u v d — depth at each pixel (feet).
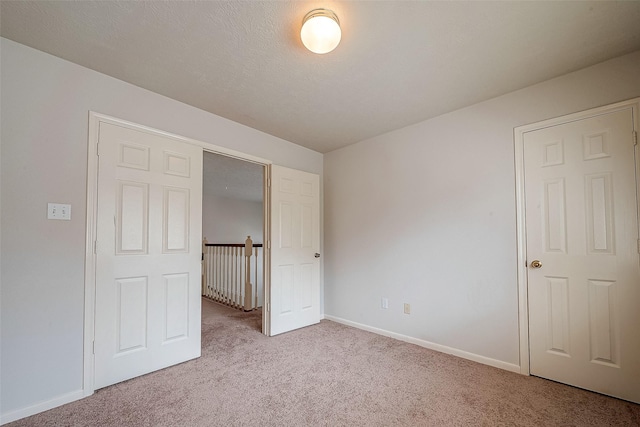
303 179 11.59
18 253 5.52
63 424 5.24
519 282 7.32
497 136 7.82
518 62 6.30
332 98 7.93
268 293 10.31
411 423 5.29
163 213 7.64
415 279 9.43
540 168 7.13
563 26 5.19
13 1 4.61
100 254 6.53
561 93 6.87
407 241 9.70
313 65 6.41
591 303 6.39
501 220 7.68
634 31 5.32
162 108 7.75
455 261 8.51
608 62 6.29
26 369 5.52
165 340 7.55
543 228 7.04
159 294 7.47
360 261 11.16
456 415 5.52
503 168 7.69
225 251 15.78
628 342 5.96
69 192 6.15
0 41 5.48
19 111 5.64
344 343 9.37
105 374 6.52
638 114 5.96
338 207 12.14
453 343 8.44
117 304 6.76
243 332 10.53
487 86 7.30
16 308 5.47
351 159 11.71
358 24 5.14
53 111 6.03
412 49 5.84
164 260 7.60
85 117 6.45
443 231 8.82
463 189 8.43
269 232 10.48
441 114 8.95
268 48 5.85
